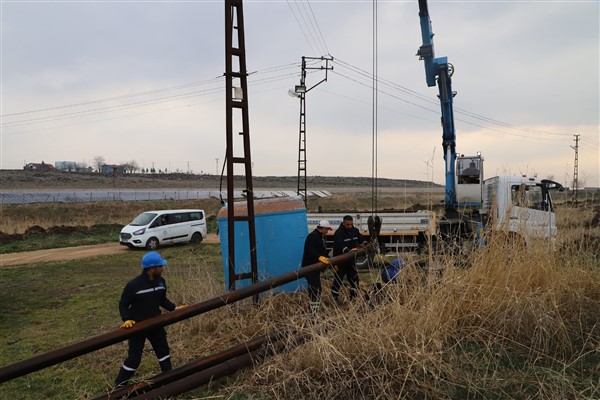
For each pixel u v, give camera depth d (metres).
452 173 14.06
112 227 27.41
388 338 4.29
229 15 6.45
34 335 7.06
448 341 4.87
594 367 4.43
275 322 5.98
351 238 7.34
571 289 5.70
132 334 3.95
